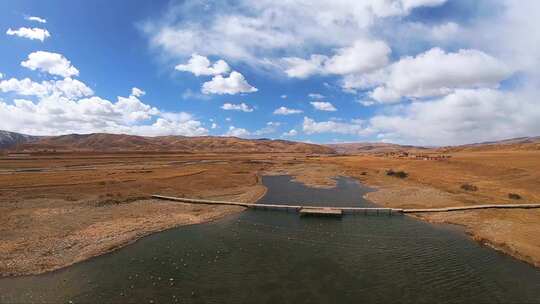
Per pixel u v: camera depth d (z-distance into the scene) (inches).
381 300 956.0
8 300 933.8
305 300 952.9
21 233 1453.0
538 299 964.0
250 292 995.9
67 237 1428.4
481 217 1819.6
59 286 1018.1
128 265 1178.6
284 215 1935.3
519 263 1216.2
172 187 2605.8
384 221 1813.5
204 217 1844.2
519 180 2672.2
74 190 2298.2
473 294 992.9
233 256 1278.3
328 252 1332.4
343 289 1021.2
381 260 1250.6
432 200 2235.5
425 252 1334.9
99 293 976.9
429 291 1010.7
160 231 1587.1
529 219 1756.9
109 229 1550.2
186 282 1054.4
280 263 1215.6
